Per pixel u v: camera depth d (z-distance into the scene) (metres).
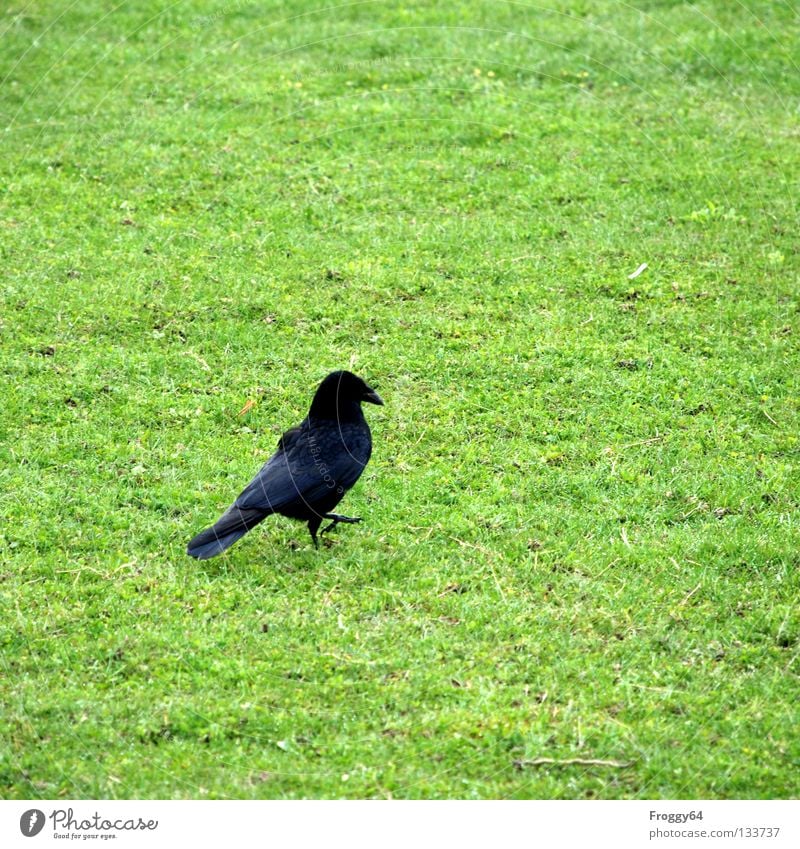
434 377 11.75
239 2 21.38
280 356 12.04
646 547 9.33
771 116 18.06
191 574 8.87
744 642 8.31
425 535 9.45
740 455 10.62
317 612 8.50
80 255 13.73
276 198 15.30
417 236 14.56
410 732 7.44
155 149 16.38
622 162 16.42
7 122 17.08
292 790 7.08
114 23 20.50
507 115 17.66
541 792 7.08
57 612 8.35
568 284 13.57
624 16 21.06
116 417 10.92
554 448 10.65
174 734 7.41
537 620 8.48
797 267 14.00
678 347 12.37
